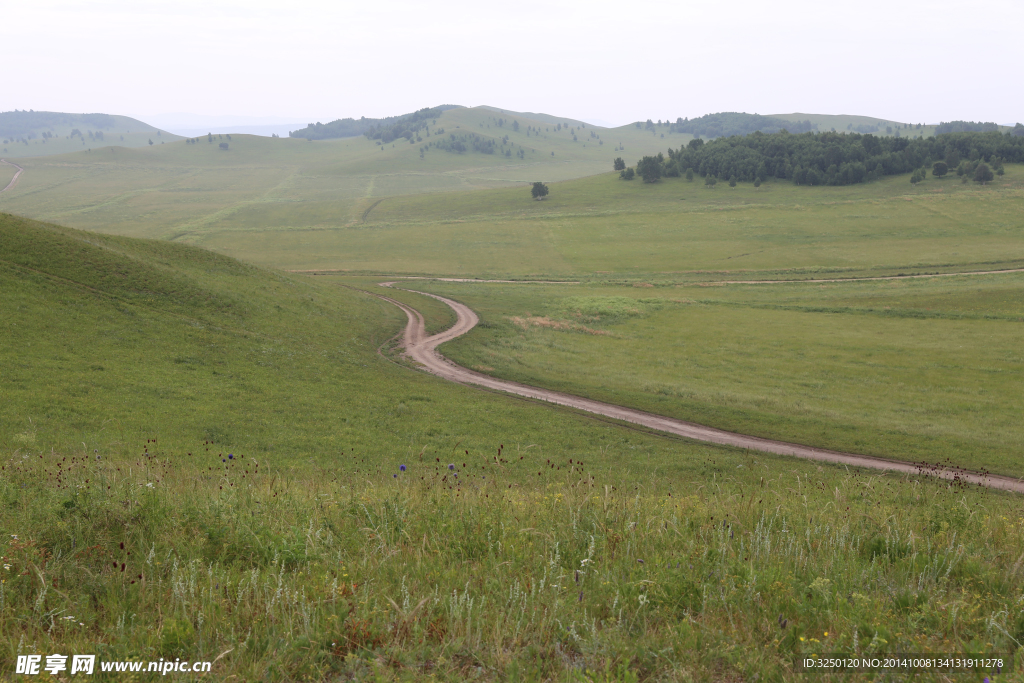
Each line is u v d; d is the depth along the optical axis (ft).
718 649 16.94
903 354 196.65
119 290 177.06
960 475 89.61
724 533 26.99
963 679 15.66
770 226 556.10
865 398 151.33
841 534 27.91
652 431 121.08
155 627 17.61
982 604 20.24
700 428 124.57
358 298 273.75
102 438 87.92
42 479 38.22
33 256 175.73
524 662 16.43
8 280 156.25
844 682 15.69
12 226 187.32
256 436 100.17
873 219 559.79
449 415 124.06
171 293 188.44
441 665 16.30
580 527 27.86
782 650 17.38
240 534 24.61
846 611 19.16
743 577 21.81
